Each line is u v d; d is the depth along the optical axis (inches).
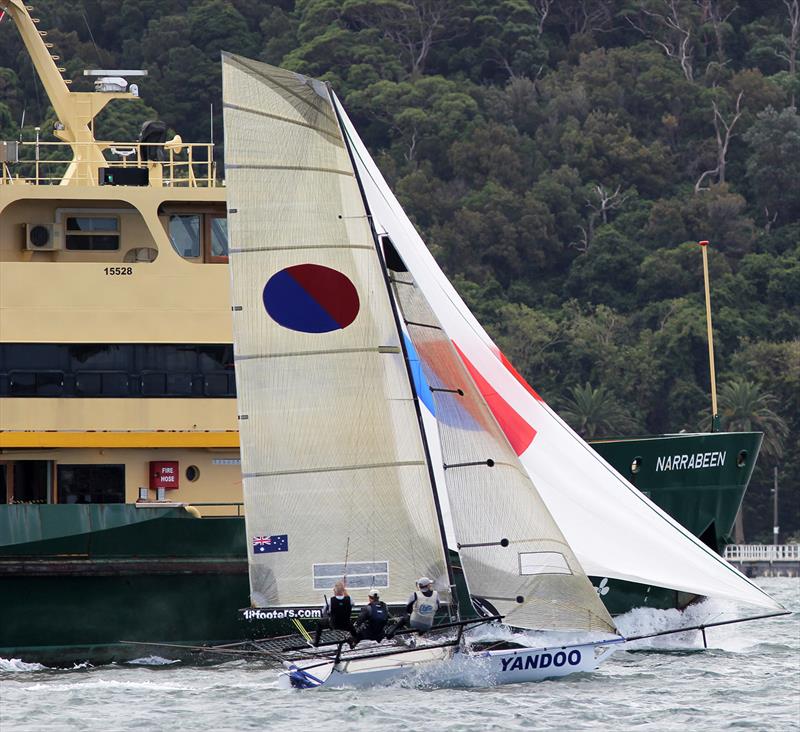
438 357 4333.2
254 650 4475.9
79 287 5064.0
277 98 4249.5
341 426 4227.4
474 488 4320.9
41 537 4532.5
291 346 4232.3
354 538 4212.6
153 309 5078.7
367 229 4274.1
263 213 4242.1
